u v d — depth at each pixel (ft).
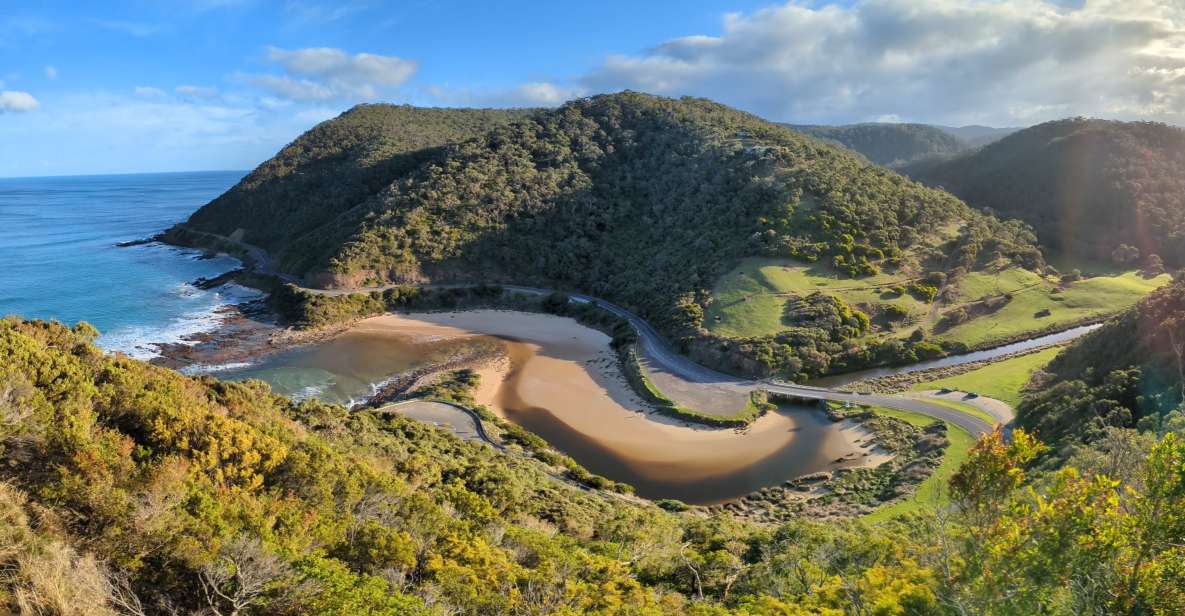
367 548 66.74
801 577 77.82
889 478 161.48
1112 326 196.34
